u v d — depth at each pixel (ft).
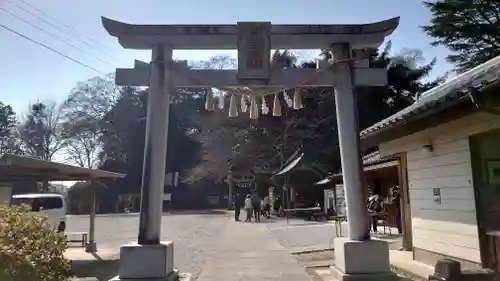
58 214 55.36
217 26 24.64
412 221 29.58
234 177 114.73
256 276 26.53
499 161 21.93
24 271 12.96
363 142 31.55
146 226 23.40
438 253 25.59
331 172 96.68
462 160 22.80
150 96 24.39
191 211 127.65
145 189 23.68
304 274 26.89
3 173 34.96
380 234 47.78
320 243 42.98
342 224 58.39
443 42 93.66
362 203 23.90
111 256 39.22
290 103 29.25
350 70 24.89
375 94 114.93
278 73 25.03
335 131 109.91
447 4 89.45
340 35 24.90
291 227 60.70
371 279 22.27
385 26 24.57
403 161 34.32
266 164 110.83
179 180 154.40
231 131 121.39
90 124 160.35
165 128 24.43
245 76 24.40
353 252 22.90
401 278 23.66
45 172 35.63
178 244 45.96
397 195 48.62
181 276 27.17
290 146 108.78
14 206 15.20
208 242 47.39
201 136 131.03
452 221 23.93
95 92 163.63
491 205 21.33
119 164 153.89
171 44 24.85
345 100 24.71
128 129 157.48
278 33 24.79
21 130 165.27
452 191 23.93
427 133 26.66
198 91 160.86
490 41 88.22
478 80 18.34
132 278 22.48
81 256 39.22
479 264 21.26
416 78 116.88
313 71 25.02
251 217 83.46
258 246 42.04
